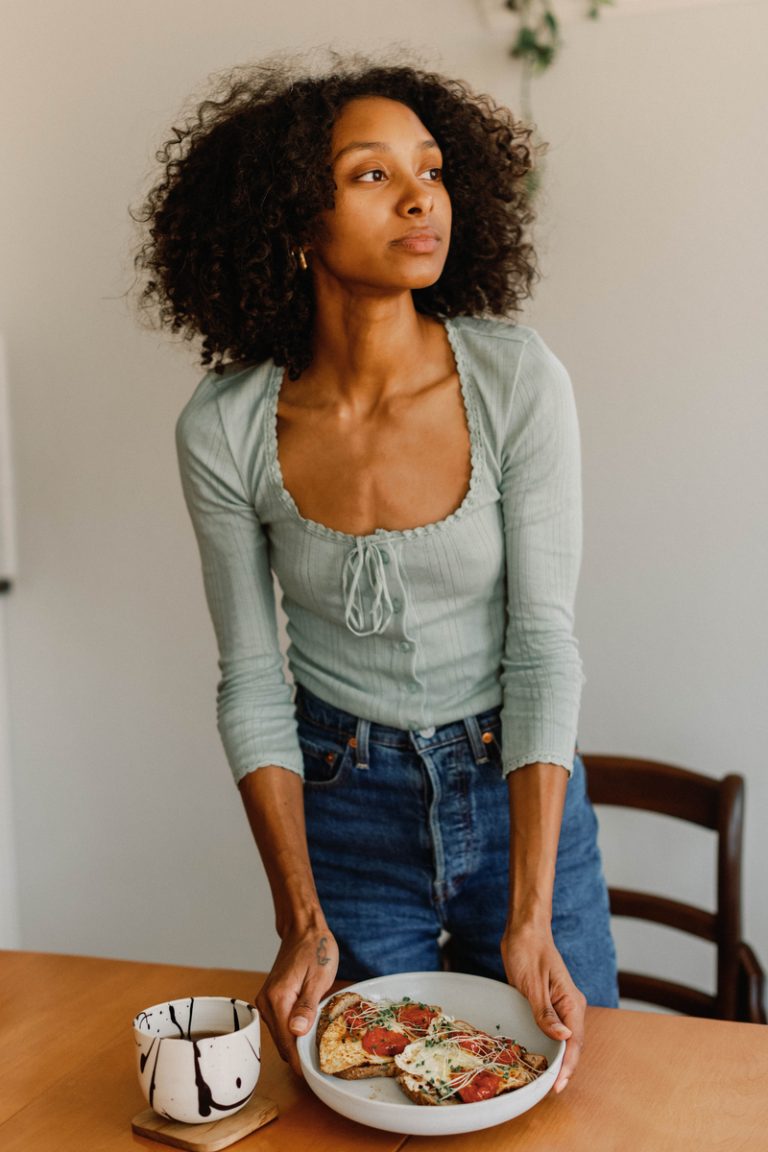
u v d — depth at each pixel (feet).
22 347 8.69
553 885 4.63
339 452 4.72
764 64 7.20
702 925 6.72
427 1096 3.40
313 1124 3.52
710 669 7.68
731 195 7.32
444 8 7.59
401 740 4.85
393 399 4.67
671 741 7.78
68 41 8.31
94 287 8.49
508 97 7.55
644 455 7.63
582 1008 3.82
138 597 8.71
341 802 4.99
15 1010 4.23
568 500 4.67
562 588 4.72
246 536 4.98
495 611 4.84
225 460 4.86
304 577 4.85
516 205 5.20
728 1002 6.55
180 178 4.91
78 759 9.01
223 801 8.74
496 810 4.89
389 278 4.38
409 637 4.73
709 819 6.70
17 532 8.89
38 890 9.23
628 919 7.89
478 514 4.64
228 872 8.80
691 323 7.47
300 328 4.83
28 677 9.03
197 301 4.96
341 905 5.08
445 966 5.79
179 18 8.07
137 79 8.21
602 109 7.43
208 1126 3.46
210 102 4.96
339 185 4.39
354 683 4.92
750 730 7.65
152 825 8.91
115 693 8.86
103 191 8.39
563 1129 3.41
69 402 8.65
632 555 7.72
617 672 7.82
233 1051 3.44
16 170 8.52
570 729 4.56
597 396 7.65
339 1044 3.68
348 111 4.44
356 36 7.75
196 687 8.70
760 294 7.35
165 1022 3.67
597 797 6.96
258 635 5.02
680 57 7.30
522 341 4.67
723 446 7.50
